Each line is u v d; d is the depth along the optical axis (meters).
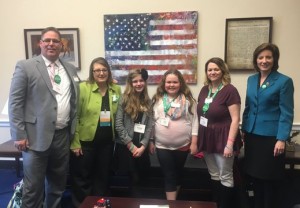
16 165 3.27
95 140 2.53
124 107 2.52
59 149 2.34
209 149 2.37
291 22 3.09
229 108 2.28
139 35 3.32
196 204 1.92
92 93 2.51
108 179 2.68
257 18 3.10
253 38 3.14
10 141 3.27
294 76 3.15
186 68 3.30
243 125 2.44
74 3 3.39
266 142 2.25
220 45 3.23
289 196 2.97
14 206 2.42
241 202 2.57
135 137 2.53
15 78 2.15
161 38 3.29
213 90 2.40
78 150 2.48
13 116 2.14
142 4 3.29
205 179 2.85
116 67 3.40
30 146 2.22
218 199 2.47
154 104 2.58
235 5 3.15
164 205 1.89
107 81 2.58
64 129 2.36
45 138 2.20
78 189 2.59
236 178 2.52
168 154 2.52
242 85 3.26
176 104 2.47
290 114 2.16
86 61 3.46
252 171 2.34
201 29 3.24
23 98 2.17
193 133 2.50
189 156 3.07
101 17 3.37
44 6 3.43
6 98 3.63
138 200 1.99
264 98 2.22
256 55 2.24
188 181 2.90
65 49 3.44
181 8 3.24
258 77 2.33
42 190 2.34
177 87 2.48
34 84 2.16
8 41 3.54
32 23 3.47
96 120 2.49
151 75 3.36
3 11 3.49
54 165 2.39
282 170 2.29
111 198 2.02
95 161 2.63
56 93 2.25
